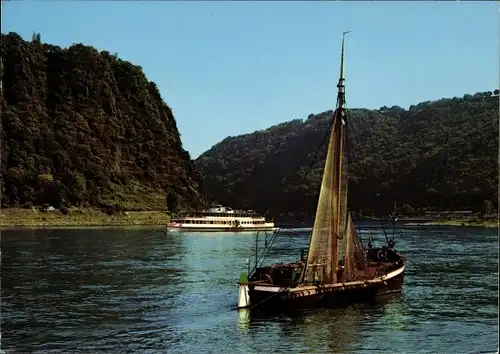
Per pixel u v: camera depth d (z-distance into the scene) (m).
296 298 40.72
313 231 43.03
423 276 62.28
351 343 35.28
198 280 58.81
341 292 43.47
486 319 41.31
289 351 33.47
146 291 51.97
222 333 37.22
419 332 37.69
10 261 74.62
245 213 175.25
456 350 33.56
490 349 33.56
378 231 153.12
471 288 54.31
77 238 124.69
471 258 80.50
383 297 48.84
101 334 36.91
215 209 173.62
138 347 34.12
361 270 48.34
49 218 193.62
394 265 53.41
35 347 33.97
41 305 45.47
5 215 184.38
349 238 46.50
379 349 34.03
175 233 153.12
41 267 68.25
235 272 65.44
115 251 91.88
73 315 42.03
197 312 43.03
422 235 135.88
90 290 52.31
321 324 39.81
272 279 43.72
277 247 102.88
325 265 43.56
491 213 185.38
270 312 41.44
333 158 44.16
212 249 98.56
